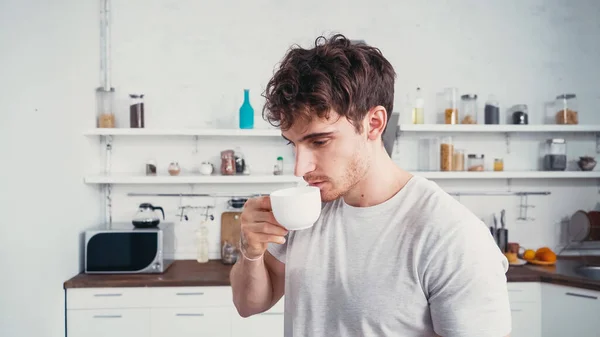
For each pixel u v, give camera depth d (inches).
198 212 112.9
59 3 86.0
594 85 119.5
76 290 88.5
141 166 111.8
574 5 119.1
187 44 112.5
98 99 106.7
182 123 112.4
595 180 118.3
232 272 42.1
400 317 31.9
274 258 41.5
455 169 109.8
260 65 113.7
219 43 113.0
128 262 95.8
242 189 113.9
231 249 107.1
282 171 109.3
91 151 104.0
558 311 89.7
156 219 101.9
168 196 112.3
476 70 117.2
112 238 96.0
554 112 117.7
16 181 68.0
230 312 91.2
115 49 110.7
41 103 77.6
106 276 93.3
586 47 119.5
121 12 110.7
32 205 73.6
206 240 109.3
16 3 68.6
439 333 30.2
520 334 92.2
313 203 28.8
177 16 112.3
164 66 112.0
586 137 118.0
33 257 73.8
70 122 90.7
